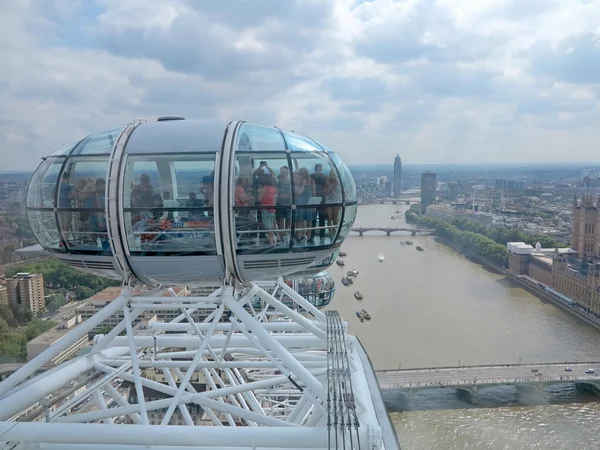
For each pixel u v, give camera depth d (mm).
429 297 134375
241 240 16844
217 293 18078
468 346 99250
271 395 44500
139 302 17984
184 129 17250
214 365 23875
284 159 17156
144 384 22938
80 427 14867
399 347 98438
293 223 17125
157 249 17000
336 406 14828
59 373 20047
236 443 14672
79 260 17922
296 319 20828
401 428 71312
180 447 15836
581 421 72938
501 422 72688
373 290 141375
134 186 16734
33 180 18297
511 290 146125
